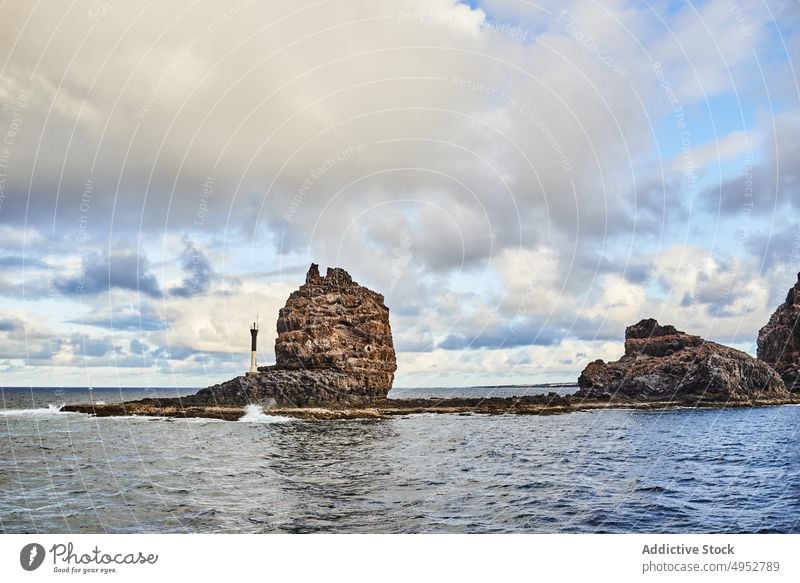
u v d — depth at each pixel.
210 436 69.50
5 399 168.25
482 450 56.47
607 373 126.12
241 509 30.92
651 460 49.69
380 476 40.97
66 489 36.38
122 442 62.84
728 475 41.94
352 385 108.62
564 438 67.94
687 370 122.88
